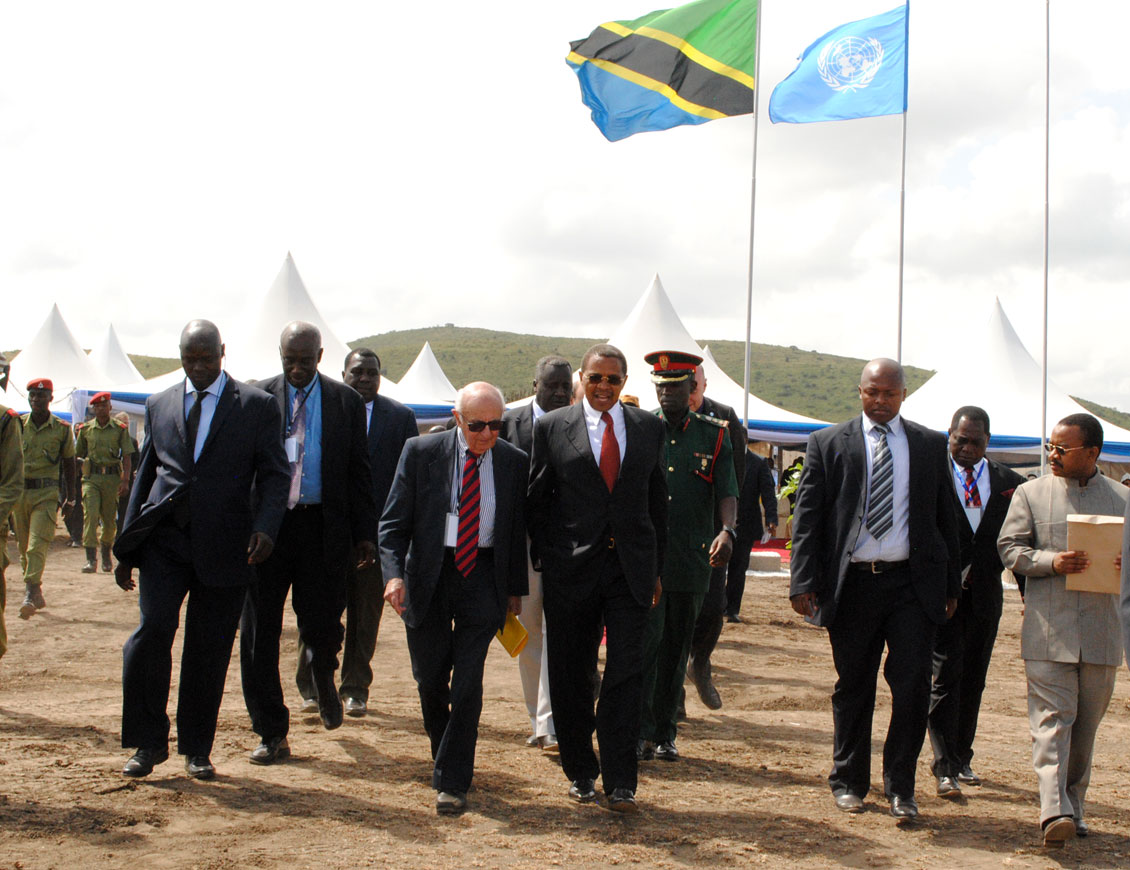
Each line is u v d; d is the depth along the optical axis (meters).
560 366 6.63
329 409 6.36
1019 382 25.94
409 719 7.30
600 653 10.38
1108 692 5.33
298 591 6.41
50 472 11.23
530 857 4.69
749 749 6.90
